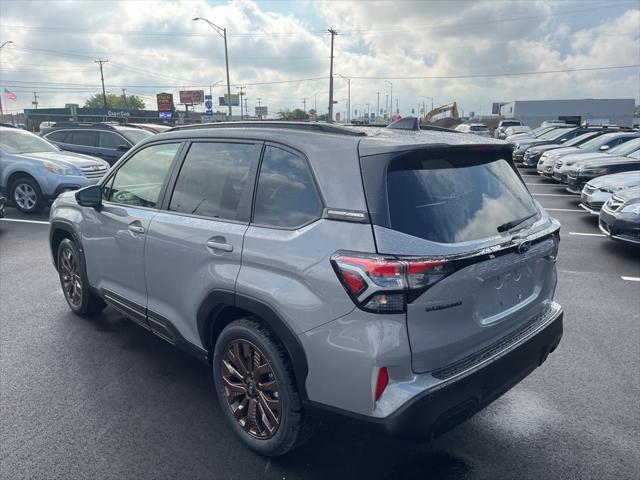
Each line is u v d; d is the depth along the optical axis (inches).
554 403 142.1
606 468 115.5
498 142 121.5
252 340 112.3
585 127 874.8
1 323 193.3
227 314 123.6
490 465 116.5
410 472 114.0
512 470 114.8
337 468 115.3
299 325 100.0
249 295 109.3
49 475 111.6
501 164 123.9
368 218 94.3
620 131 694.5
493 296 105.3
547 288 124.8
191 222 128.2
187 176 136.4
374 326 91.0
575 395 146.2
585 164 481.1
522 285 114.6
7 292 227.6
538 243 113.7
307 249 100.2
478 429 130.1
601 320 201.9
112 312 205.6
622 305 218.7
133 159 158.7
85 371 157.6
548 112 2536.9
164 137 148.5
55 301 217.0
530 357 113.7
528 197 127.1
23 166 409.1
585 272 267.9
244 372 118.3
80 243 178.2
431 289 91.2
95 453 119.1
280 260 104.0
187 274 127.6
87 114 2972.4
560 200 517.3
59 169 409.7
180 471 113.6
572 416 135.7
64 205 191.5
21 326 190.7
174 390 147.5
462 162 112.0
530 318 119.5
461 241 97.7
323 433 128.6
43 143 461.7
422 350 92.5
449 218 99.5
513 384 110.7
